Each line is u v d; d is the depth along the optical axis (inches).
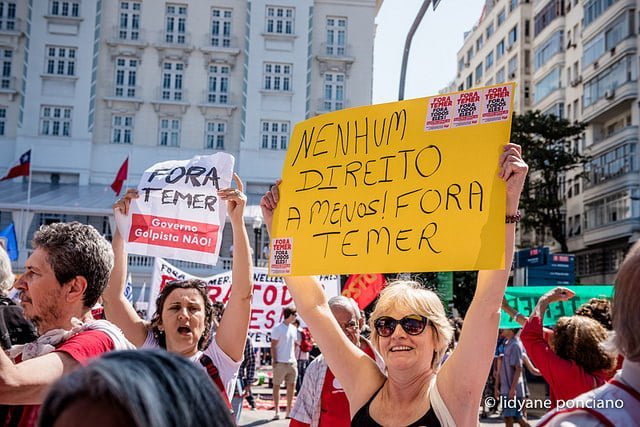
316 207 140.9
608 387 74.4
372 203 132.9
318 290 141.6
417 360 119.4
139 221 184.1
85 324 111.3
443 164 125.6
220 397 51.9
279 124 1748.3
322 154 143.9
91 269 113.7
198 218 186.2
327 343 135.9
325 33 1787.6
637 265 74.2
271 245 145.3
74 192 1622.8
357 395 128.0
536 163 1560.0
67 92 1694.1
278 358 515.8
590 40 1712.6
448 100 128.3
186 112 1740.9
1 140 1665.8
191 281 163.2
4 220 1604.3
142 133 1724.9
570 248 1785.2
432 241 122.5
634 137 1514.5
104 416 45.1
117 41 1723.7
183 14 1759.4
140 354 49.7
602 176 1637.6
